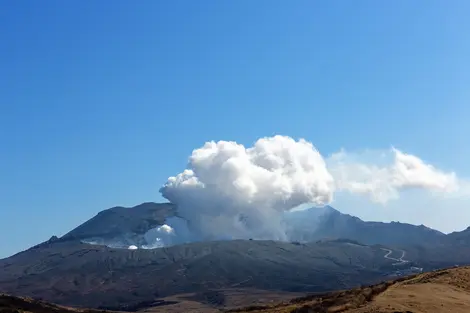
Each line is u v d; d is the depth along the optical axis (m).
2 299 121.94
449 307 60.88
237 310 94.50
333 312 61.03
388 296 65.56
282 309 72.81
